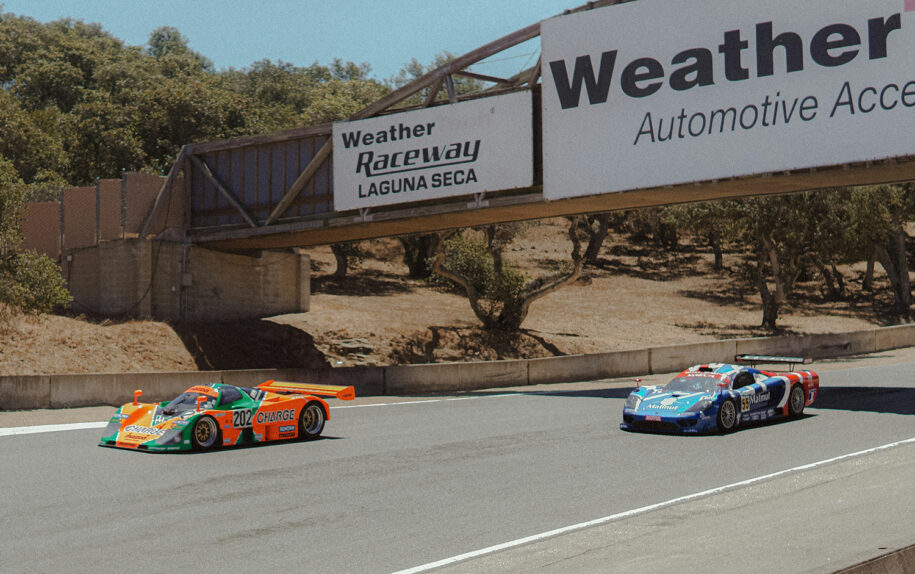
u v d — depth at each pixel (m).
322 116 58.91
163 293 34.44
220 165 35.09
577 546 8.33
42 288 30.09
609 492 11.42
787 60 23.22
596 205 28.17
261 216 34.03
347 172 31.05
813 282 70.06
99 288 35.19
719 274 72.19
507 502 10.84
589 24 26.19
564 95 26.59
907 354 38.59
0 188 30.94
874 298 65.19
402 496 11.25
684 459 13.99
